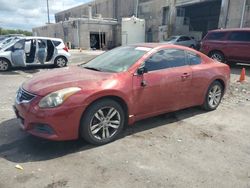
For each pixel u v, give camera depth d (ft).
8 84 28.19
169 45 15.89
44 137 11.48
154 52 14.79
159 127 15.35
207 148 12.79
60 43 42.16
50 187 9.49
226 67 19.17
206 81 17.34
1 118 16.44
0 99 21.40
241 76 30.37
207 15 96.89
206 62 17.83
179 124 15.92
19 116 12.64
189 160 11.57
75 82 12.18
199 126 15.70
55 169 10.66
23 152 12.06
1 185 9.55
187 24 96.43
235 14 64.69
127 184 9.73
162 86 14.61
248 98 23.00
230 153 12.35
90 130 12.30
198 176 10.35
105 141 12.93
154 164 11.17
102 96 12.27
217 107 19.71
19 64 37.99
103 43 115.96
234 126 15.89
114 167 10.87
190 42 71.20
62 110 11.34
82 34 110.11
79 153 12.03
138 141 13.39
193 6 92.63
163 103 15.05
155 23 102.63
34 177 10.08
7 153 11.94
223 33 40.73
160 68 14.82
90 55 70.64
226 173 10.62
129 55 14.92
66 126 11.59
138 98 13.71
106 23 114.93
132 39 103.91
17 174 10.26
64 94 11.47
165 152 12.27
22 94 12.42
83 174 10.34
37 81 12.79
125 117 13.71
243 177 10.39
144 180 10.00
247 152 12.51
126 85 13.12
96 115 12.39
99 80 12.58
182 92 15.89
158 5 99.19
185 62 16.34
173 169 10.81
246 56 37.60
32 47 38.47
